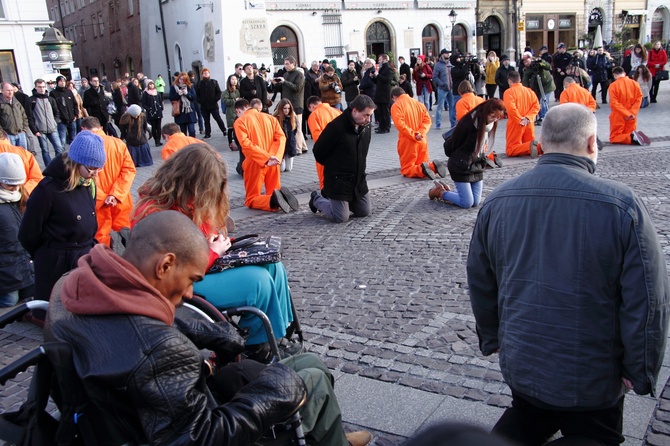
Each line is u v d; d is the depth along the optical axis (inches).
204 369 81.2
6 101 506.3
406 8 1418.6
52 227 179.9
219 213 131.4
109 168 258.4
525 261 85.4
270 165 323.6
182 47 1326.3
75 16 2027.6
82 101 666.2
